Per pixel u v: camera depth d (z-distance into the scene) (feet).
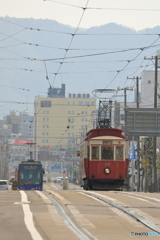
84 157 347.56
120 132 343.46
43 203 172.76
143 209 156.04
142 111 433.89
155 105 457.27
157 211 151.33
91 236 105.50
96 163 332.80
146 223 125.70
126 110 436.76
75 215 140.46
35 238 101.76
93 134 343.67
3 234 107.65
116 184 336.29
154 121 433.48
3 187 542.98
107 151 334.03
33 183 469.57
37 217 135.03
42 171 475.31
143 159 545.44
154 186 463.01
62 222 125.90
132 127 433.89
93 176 332.19
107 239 102.78
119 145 334.03
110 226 121.80
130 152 600.39
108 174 331.16
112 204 171.53
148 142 558.56
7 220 129.70
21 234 107.24
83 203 176.14
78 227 118.52
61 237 103.35
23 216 136.46
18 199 191.01
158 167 460.55
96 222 127.75
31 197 202.69
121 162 332.80
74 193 239.30
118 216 140.36
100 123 426.51
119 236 107.34
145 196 214.69
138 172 551.59
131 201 185.37
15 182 618.85
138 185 549.95
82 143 381.40
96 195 218.79
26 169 472.85
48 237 103.45
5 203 173.58
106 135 339.57
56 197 206.39
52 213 143.13
